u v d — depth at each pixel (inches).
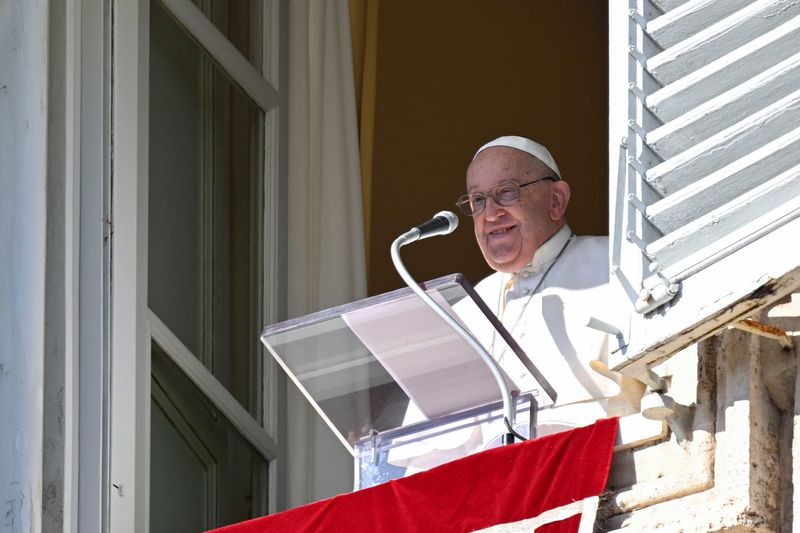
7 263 660.1
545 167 691.4
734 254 428.5
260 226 771.4
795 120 434.6
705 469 452.1
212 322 733.9
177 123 732.7
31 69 673.0
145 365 686.5
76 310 669.3
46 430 650.8
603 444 466.9
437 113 1022.4
